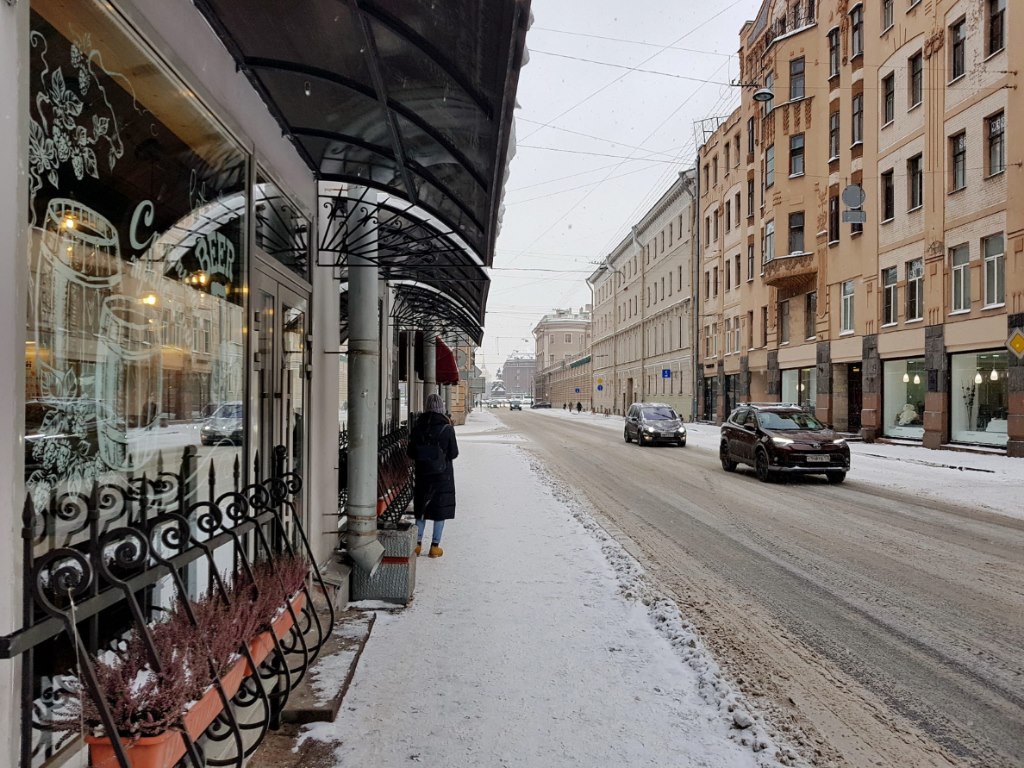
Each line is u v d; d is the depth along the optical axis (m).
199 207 3.49
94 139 2.57
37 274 2.23
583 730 3.44
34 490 2.19
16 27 1.96
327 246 5.83
